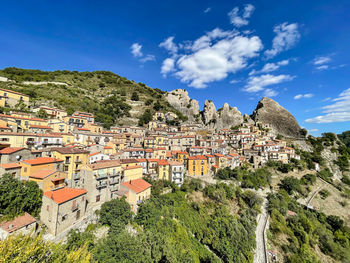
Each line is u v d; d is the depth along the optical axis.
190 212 51.25
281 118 149.50
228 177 70.25
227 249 41.22
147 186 48.09
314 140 121.69
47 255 19.94
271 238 49.62
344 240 54.16
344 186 83.62
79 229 32.75
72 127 69.94
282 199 64.94
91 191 39.84
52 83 119.81
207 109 158.38
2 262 15.45
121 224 34.84
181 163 63.31
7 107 71.19
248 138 109.06
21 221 27.39
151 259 26.89
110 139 75.88
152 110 140.38
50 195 31.64
